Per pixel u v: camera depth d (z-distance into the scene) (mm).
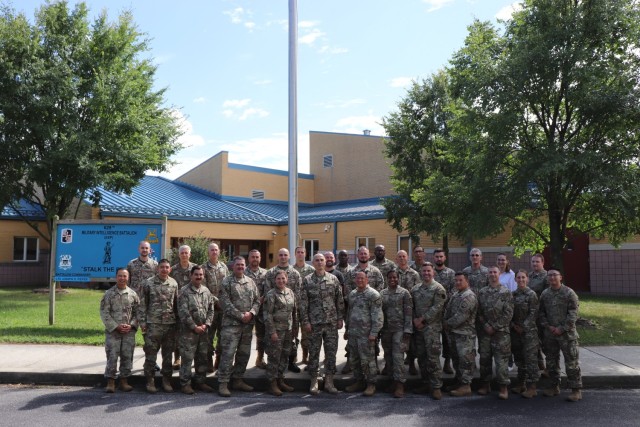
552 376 7789
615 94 11812
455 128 14594
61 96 19125
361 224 27766
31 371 8297
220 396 7719
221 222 28797
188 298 7832
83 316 13766
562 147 12234
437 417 6699
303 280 8180
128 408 6988
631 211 11680
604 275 21438
